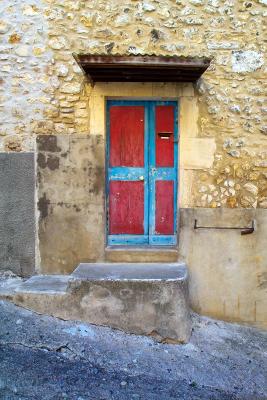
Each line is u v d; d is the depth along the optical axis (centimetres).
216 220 425
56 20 415
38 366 319
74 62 418
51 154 424
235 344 398
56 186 426
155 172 440
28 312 379
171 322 375
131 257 430
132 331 377
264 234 426
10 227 430
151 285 374
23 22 416
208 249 427
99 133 421
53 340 348
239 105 423
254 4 418
